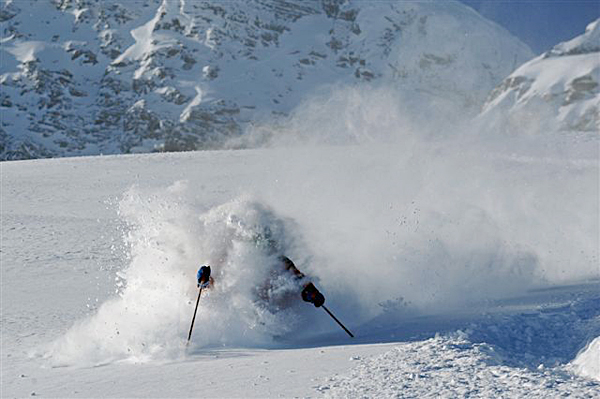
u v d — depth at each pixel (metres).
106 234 37.09
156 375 8.80
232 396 7.17
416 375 7.15
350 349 9.47
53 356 11.44
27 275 24.95
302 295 12.47
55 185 69.94
